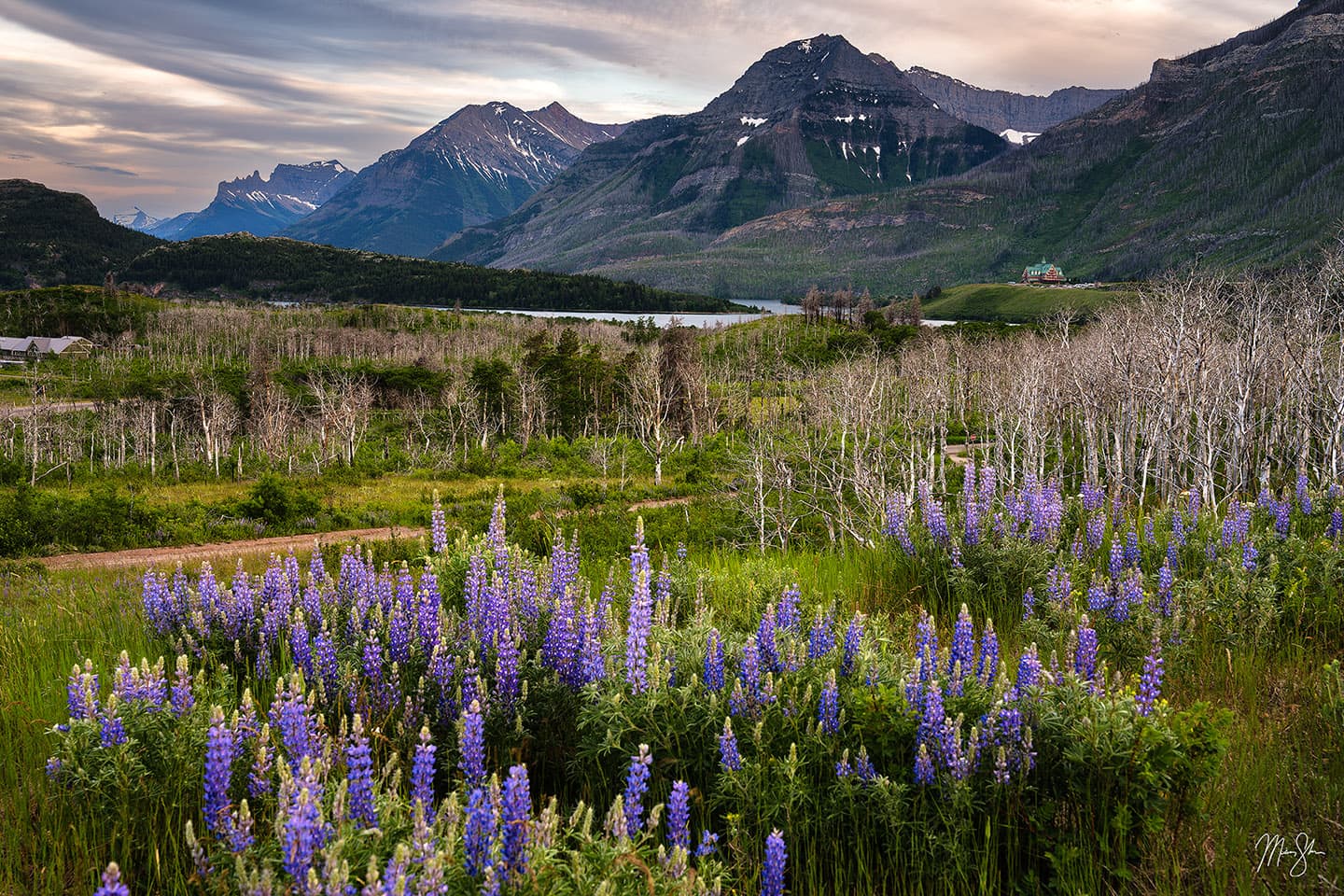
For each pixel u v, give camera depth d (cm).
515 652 584
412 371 8812
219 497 4175
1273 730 589
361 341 13488
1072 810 480
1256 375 2548
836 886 447
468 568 907
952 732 472
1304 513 1144
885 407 3762
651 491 3688
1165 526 1203
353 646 675
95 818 484
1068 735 489
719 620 855
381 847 387
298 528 3288
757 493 2098
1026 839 475
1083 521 1229
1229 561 891
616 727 519
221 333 14550
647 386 5875
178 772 498
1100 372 3222
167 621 827
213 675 675
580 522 2066
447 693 594
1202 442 2158
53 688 705
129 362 12181
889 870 459
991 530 1043
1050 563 946
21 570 2112
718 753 515
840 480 2097
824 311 13625
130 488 4578
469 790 455
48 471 5206
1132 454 2611
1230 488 2088
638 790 423
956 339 6512
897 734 506
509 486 4372
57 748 523
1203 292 2564
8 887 438
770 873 406
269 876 340
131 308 15812
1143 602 778
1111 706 493
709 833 419
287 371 9488
